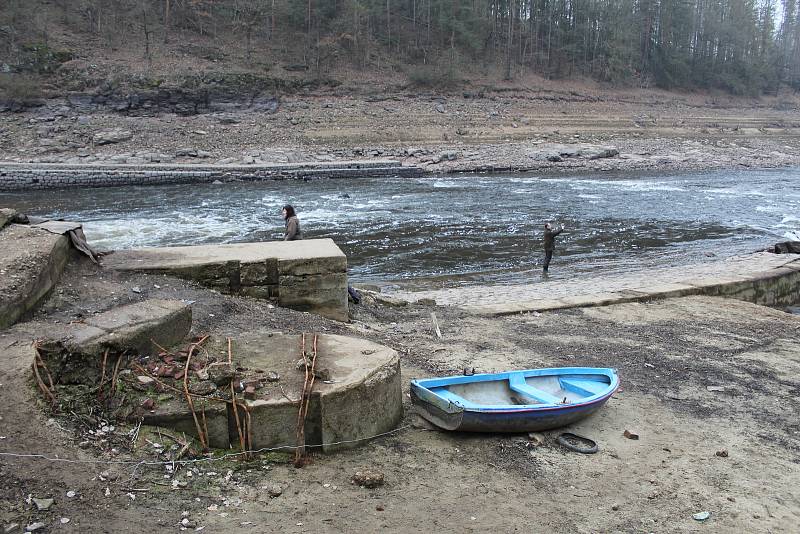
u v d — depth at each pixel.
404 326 10.49
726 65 89.62
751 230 25.53
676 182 41.53
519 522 4.82
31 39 51.50
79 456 4.71
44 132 44.41
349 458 5.53
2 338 5.78
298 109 55.66
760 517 5.13
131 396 5.30
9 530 3.95
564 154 52.00
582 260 20.17
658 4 84.50
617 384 6.93
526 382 7.11
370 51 67.12
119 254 9.62
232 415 5.33
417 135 53.88
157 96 51.12
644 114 69.25
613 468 5.83
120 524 4.23
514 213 28.44
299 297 9.58
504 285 16.25
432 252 20.92
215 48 59.81
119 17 58.03
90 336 5.55
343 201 31.47
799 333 11.09
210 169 39.69
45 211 27.75
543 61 76.31
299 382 5.64
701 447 6.41
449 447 5.94
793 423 7.16
